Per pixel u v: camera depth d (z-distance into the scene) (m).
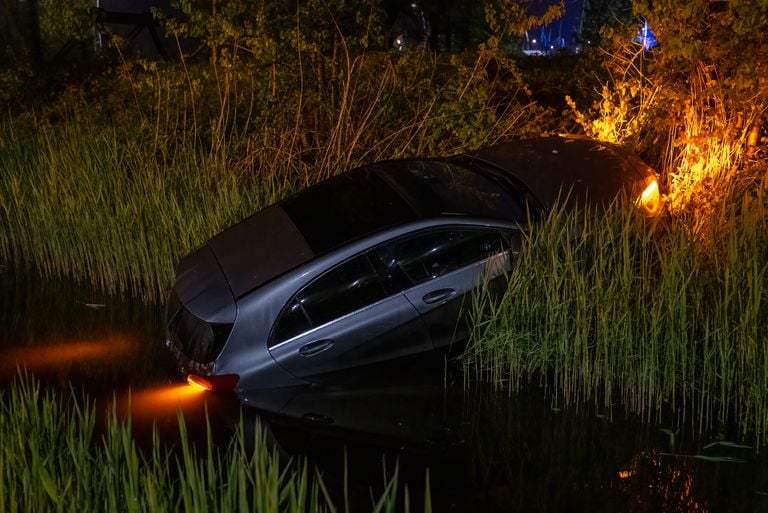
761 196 6.38
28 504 3.92
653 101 8.55
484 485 4.93
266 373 6.04
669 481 4.88
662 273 5.88
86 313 8.02
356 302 6.12
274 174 9.36
